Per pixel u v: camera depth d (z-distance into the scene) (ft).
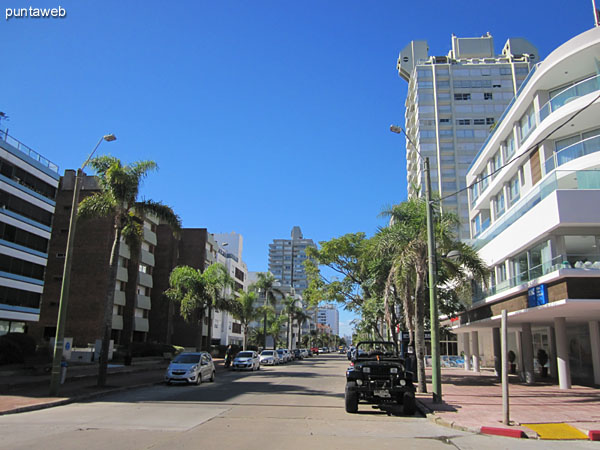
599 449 30.09
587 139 74.43
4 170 119.24
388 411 47.06
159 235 193.67
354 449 28.04
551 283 61.57
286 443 29.43
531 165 88.43
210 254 219.20
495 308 83.92
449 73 266.98
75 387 61.82
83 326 145.89
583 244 63.98
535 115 88.07
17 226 122.72
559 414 43.42
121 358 122.31
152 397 55.83
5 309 118.11
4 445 27.40
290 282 627.87
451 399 55.88
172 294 140.26
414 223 65.31
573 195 61.57
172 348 150.51
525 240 72.79
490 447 29.99
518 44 290.15
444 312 90.58
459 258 66.59
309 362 192.34
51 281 150.51
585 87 75.92
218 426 35.60
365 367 45.39
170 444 28.22
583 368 85.61
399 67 304.71
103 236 152.76
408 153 286.05
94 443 28.17
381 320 124.57
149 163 72.95
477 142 255.29
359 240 131.34
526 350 84.84
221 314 247.70
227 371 115.14
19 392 55.77
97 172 72.74
